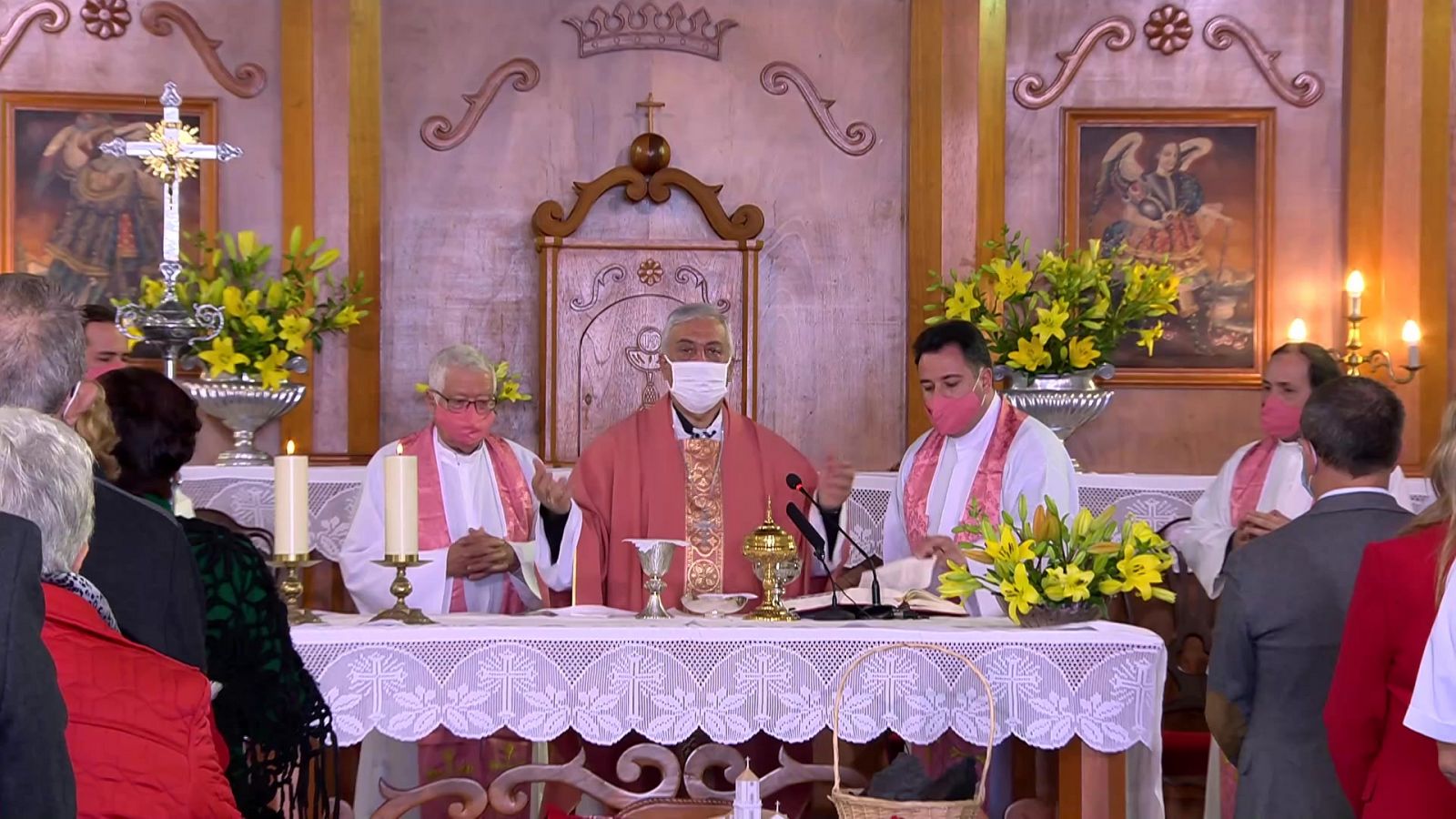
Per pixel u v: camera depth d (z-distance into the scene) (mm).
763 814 3629
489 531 5562
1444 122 7707
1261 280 7922
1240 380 7887
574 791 4551
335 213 7664
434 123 7883
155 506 3018
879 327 7996
